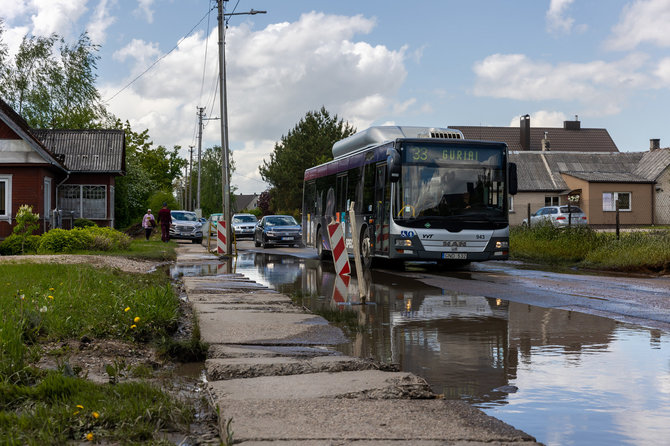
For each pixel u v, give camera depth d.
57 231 21.30
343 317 8.92
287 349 6.57
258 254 26.91
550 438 4.08
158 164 89.44
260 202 92.19
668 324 8.57
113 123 54.69
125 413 4.03
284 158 74.06
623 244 19.06
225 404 4.39
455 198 16.80
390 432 3.83
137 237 43.50
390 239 16.67
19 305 7.46
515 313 9.60
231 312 9.16
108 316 7.27
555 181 54.16
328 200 22.48
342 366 5.69
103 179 39.19
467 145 17.00
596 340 7.42
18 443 3.52
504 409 4.70
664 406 4.78
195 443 3.87
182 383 5.41
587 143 74.38
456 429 3.91
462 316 9.31
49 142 40.16
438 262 19.55
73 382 4.60
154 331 7.23
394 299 11.34
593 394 5.10
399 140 16.77
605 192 52.16
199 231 39.59
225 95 25.83
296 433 3.79
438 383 5.46
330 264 20.91
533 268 18.70
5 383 4.64
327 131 74.56
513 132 73.06
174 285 13.52
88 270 12.60
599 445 3.96
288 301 10.48
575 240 21.25
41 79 50.53
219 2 25.67
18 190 30.70
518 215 53.66
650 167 54.06
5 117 30.05
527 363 6.22
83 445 3.69
